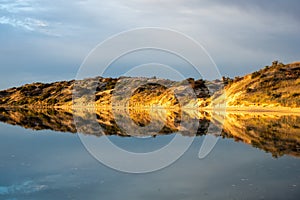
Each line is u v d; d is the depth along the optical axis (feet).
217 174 45.52
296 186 39.17
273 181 41.42
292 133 84.17
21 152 61.93
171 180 42.96
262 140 73.36
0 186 40.73
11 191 38.78
